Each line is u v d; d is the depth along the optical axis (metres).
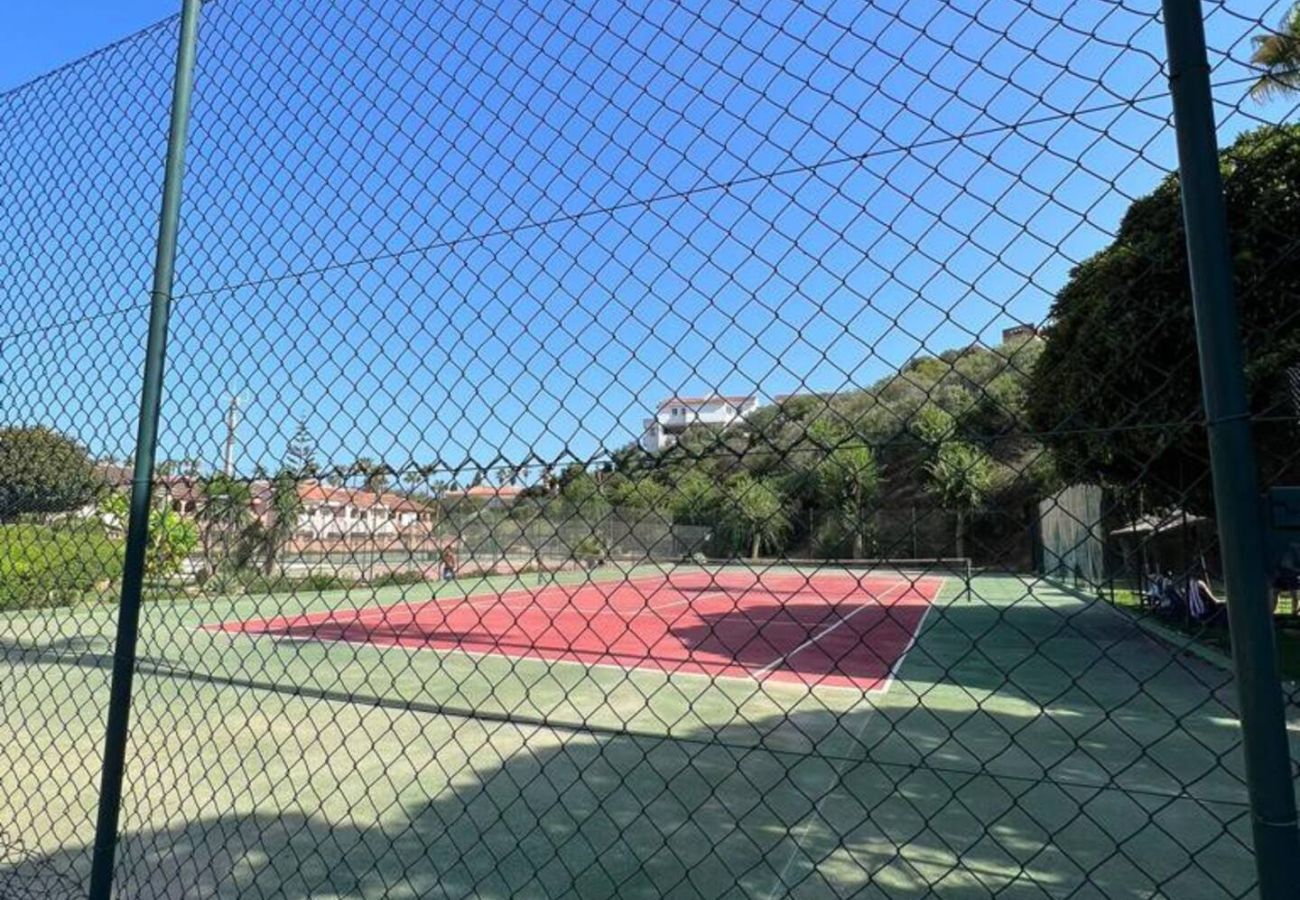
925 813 4.04
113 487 2.81
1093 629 11.69
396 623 11.49
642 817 3.98
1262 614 1.14
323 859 3.47
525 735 5.73
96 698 6.82
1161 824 3.82
